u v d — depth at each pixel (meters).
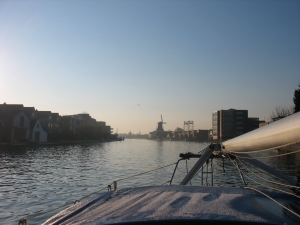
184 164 28.20
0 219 10.71
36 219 10.62
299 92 43.75
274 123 2.66
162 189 3.49
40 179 19.52
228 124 100.06
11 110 63.62
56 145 64.81
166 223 2.36
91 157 38.66
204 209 2.64
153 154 48.38
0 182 18.23
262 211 2.62
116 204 3.05
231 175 18.52
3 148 48.03
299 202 3.16
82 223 2.59
